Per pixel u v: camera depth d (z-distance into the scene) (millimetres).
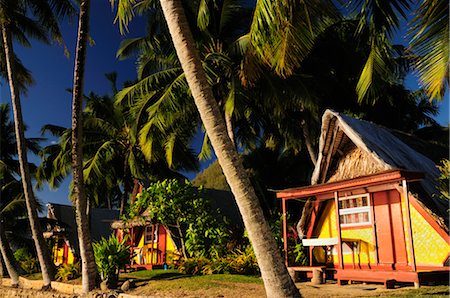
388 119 27391
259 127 26016
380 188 11898
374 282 10969
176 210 16875
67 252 29453
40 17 20578
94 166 26125
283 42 8922
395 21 9266
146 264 19703
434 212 10461
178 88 18453
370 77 10250
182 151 28156
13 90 18750
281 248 14789
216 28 20203
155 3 20078
